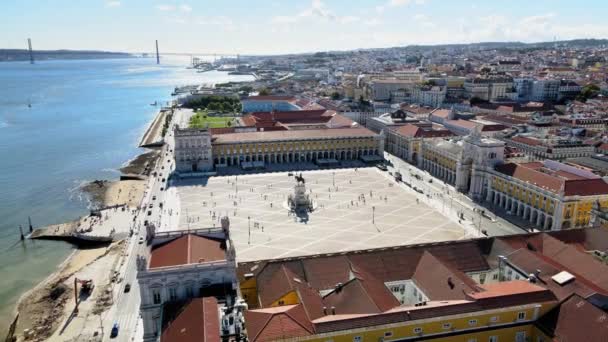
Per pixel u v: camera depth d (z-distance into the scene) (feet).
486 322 268.82
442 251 362.12
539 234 388.16
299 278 322.34
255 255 473.67
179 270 288.10
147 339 295.69
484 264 357.41
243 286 330.54
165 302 285.64
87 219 609.83
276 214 597.11
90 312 388.98
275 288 307.78
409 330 259.19
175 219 576.61
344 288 301.43
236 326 254.68
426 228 549.54
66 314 391.04
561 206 519.19
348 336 250.37
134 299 402.72
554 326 263.29
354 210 612.29
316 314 276.21
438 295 301.84
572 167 602.03
